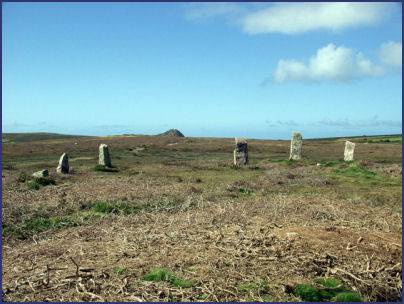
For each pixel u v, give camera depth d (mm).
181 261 9125
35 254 10531
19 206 16328
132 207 16344
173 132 107875
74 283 8367
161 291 7852
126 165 34781
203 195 18859
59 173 27406
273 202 15797
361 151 52438
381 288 8188
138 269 8875
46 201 17688
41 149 56469
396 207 16125
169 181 24016
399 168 27859
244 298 7652
